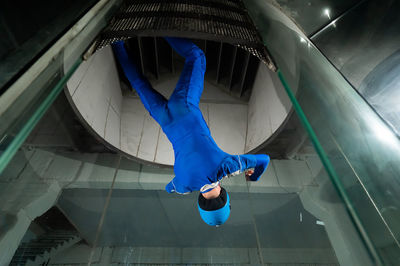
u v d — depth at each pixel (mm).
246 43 2248
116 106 5688
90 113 4285
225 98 6461
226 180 5738
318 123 1253
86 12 2137
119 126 5648
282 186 5559
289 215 5945
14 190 4758
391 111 2797
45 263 5652
